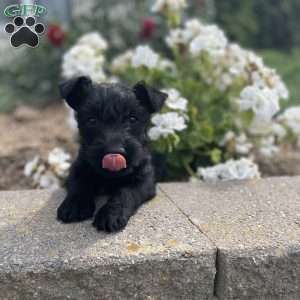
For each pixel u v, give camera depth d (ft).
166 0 3.75
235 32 7.61
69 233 2.17
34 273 1.95
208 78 3.63
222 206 2.47
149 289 2.03
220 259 2.06
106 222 2.18
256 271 2.07
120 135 2.28
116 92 2.40
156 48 6.15
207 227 2.24
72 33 5.98
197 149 3.36
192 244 2.08
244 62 3.34
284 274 2.10
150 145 2.98
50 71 5.88
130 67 3.75
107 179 2.48
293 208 2.45
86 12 6.26
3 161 3.67
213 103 3.61
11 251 2.03
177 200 2.54
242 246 2.07
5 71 6.10
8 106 5.43
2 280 1.95
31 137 4.34
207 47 3.40
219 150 3.32
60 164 3.01
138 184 2.48
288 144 3.77
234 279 2.07
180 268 2.02
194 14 6.78
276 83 3.33
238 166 2.94
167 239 2.12
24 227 2.24
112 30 6.17
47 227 2.24
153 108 2.48
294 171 3.71
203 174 2.94
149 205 2.47
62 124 4.77
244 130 3.47
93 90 2.45
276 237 2.16
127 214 2.27
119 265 1.98
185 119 3.10
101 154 2.22
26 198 2.58
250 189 2.69
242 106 3.10
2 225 2.26
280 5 8.23
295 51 7.69
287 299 2.15
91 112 2.37
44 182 2.98
